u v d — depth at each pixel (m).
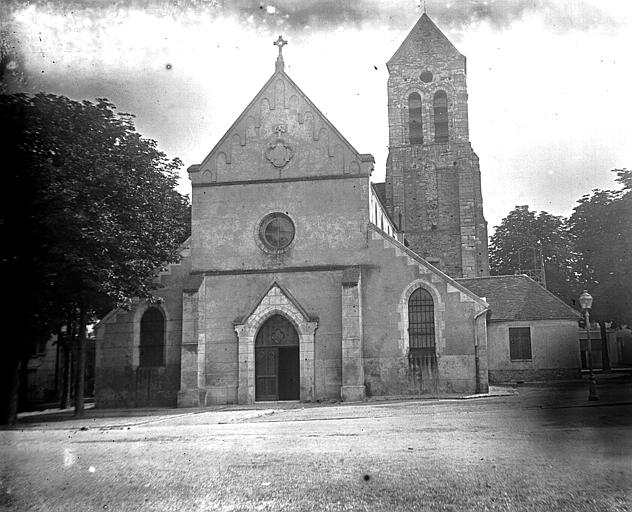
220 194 31.62
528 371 39.91
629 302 36.06
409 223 54.38
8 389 22.34
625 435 13.13
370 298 29.91
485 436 13.53
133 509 8.16
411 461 10.64
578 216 35.56
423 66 56.59
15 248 21.75
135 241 25.61
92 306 25.97
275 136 31.70
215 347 30.27
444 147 54.94
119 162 24.97
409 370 29.14
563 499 8.06
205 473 10.12
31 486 9.38
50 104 20.56
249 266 30.83
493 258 57.38
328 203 30.86
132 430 17.72
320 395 29.05
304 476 9.67
